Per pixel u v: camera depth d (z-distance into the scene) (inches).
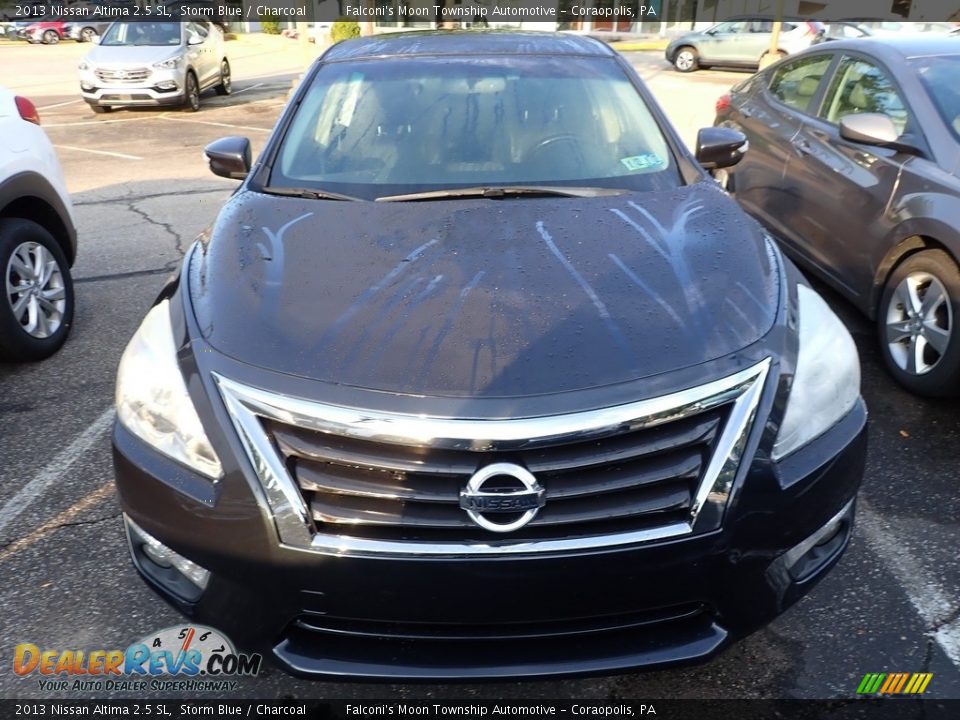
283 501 69.1
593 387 69.8
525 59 132.1
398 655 71.8
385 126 119.4
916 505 115.3
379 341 74.6
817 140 180.1
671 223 97.5
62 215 168.9
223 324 79.0
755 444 71.7
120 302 189.2
